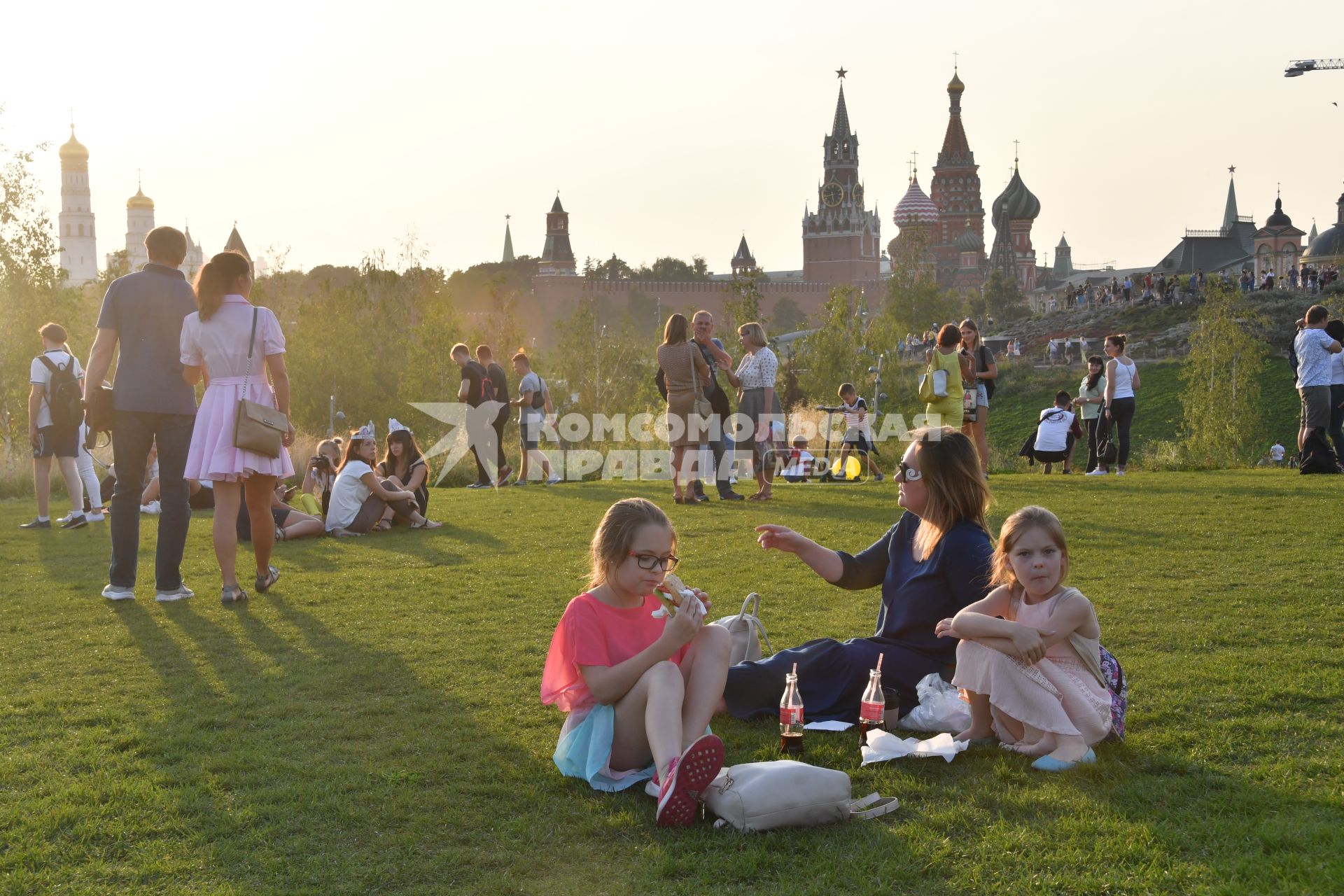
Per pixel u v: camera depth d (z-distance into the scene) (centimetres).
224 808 358
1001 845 322
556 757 387
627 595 388
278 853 325
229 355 683
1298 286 8306
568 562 829
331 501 1004
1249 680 471
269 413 684
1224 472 1486
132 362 695
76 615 655
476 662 538
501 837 336
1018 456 2205
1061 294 14638
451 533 1001
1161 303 8612
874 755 394
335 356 3941
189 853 325
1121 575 700
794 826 339
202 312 683
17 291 2533
